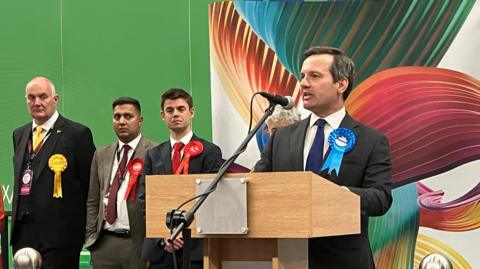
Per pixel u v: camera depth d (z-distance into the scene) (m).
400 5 5.00
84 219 5.54
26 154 5.52
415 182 4.93
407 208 4.94
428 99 4.92
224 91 5.29
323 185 2.55
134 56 6.42
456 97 4.89
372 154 3.16
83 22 6.53
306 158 3.21
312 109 3.23
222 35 5.32
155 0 6.38
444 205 4.89
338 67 3.20
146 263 5.18
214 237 2.59
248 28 5.28
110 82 6.46
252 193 2.52
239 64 5.28
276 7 5.24
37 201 5.41
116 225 5.29
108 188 5.37
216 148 4.90
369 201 2.98
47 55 6.58
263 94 2.83
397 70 4.98
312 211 2.45
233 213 2.52
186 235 2.54
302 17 5.20
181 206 2.53
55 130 5.55
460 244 4.88
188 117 4.97
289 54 5.21
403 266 4.95
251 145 5.18
